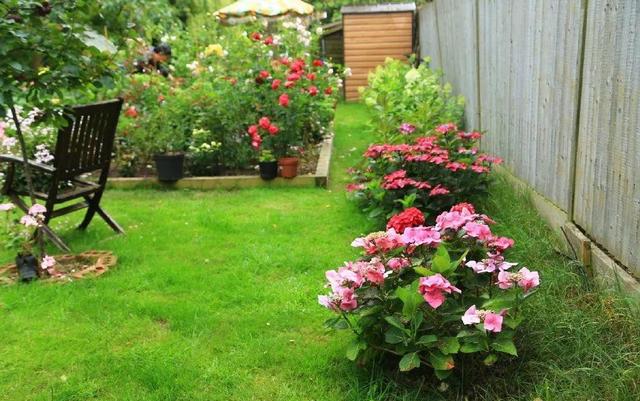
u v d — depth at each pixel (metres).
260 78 6.75
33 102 3.78
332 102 8.23
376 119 6.72
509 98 5.20
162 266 4.10
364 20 13.77
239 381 2.70
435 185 4.58
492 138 5.94
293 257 4.18
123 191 6.36
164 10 9.23
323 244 4.48
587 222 3.43
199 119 6.76
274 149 6.59
